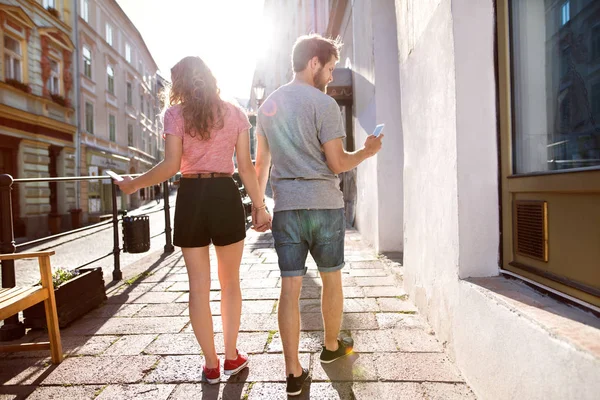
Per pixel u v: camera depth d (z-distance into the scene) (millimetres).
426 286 2750
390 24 5043
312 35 2105
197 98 1983
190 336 2703
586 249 1411
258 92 14203
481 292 1814
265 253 5734
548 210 1660
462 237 2111
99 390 2025
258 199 2145
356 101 6840
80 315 3102
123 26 25406
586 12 1504
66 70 17406
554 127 1711
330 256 2027
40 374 2203
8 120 13547
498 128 2086
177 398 1938
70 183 17609
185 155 2062
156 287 3967
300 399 1885
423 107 2760
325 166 2010
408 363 2209
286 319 1936
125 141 25766
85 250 8164
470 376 1943
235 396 1943
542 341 1328
